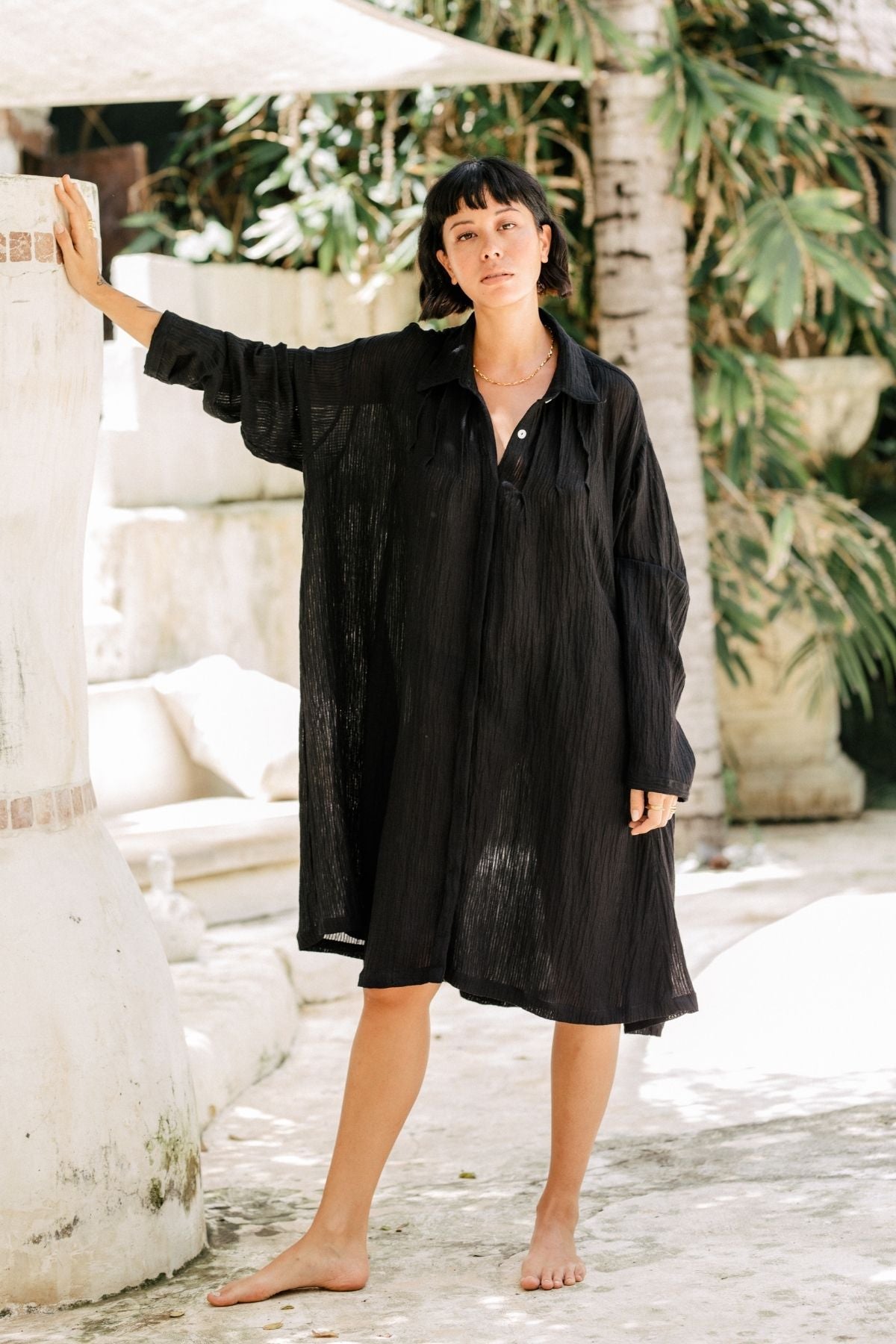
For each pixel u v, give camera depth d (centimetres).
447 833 279
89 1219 282
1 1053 276
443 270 297
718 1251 281
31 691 287
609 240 681
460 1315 262
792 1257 274
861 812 782
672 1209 311
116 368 668
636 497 291
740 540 743
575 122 743
